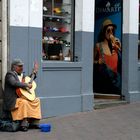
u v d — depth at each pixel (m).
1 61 12.65
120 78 16.42
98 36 16.84
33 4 13.11
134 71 16.55
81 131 11.64
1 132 11.41
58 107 13.73
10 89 11.62
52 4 14.15
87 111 14.59
